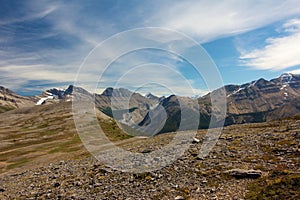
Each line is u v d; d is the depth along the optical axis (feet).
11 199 82.17
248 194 55.21
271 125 162.20
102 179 83.15
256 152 89.76
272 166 72.33
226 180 66.90
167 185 70.03
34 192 84.58
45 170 124.77
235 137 121.60
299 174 60.70
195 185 67.10
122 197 66.85
